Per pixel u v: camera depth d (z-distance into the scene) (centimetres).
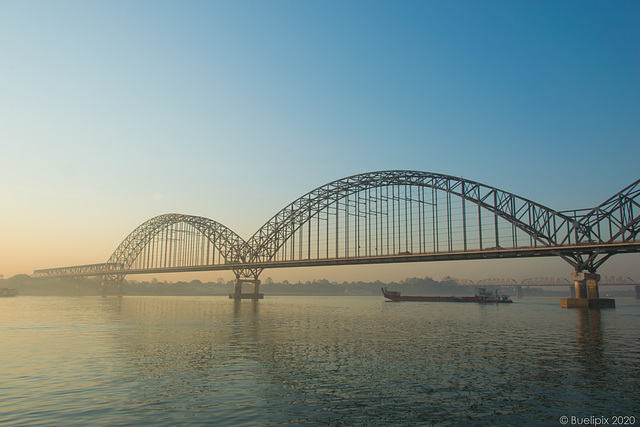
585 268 7944
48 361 2614
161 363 2550
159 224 18050
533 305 11800
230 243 14875
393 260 9800
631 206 7100
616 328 4606
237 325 5103
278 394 1859
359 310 8938
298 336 3919
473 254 8488
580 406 1711
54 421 1509
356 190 10831
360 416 1583
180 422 1506
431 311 8494
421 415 1598
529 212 8075
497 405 1717
